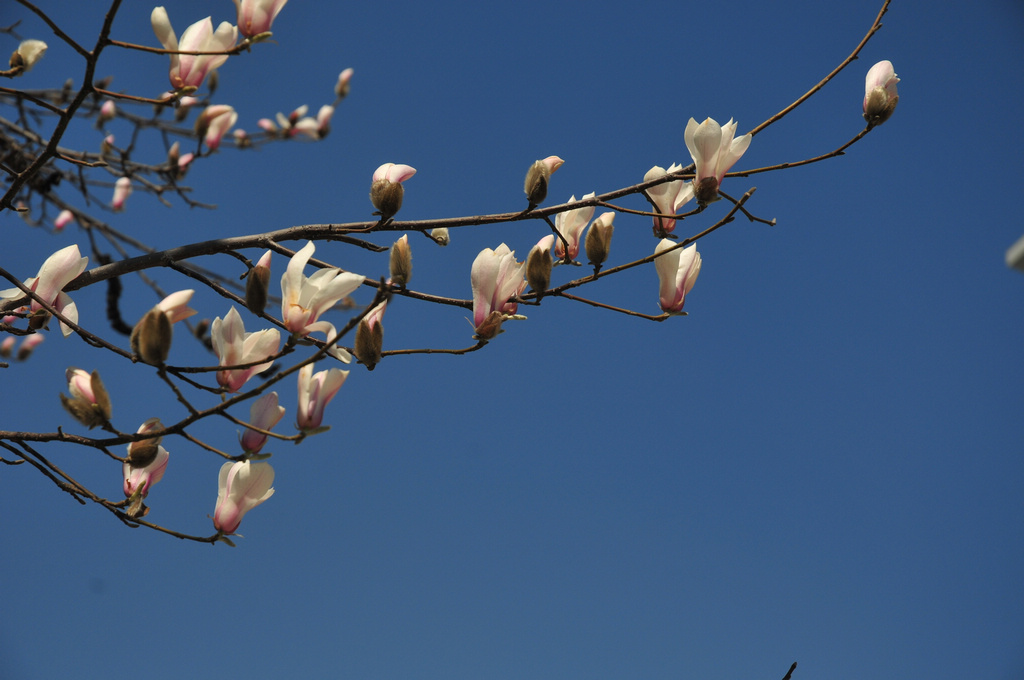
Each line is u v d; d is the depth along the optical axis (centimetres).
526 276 203
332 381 197
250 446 198
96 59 195
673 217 204
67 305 208
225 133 288
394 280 197
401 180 207
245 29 209
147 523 202
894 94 204
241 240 210
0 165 203
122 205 304
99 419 194
